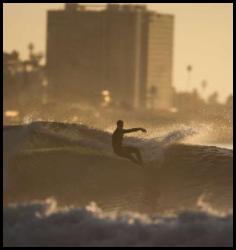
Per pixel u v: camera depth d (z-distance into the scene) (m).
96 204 119.25
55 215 99.25
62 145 148.50
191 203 119.56
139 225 95.56
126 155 142.62
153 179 137.38
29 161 139.88
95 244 92.69
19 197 123.44
